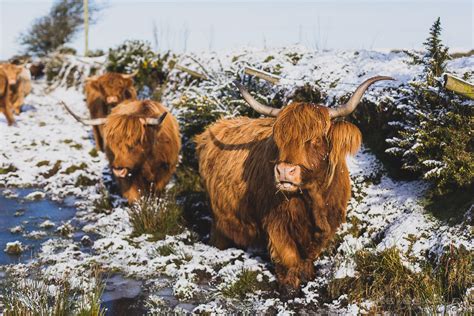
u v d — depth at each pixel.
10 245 6.50
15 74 15.40
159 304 5.11
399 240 5.53
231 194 5.71
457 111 5.71
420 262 5.20
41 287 5.17
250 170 5.45
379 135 7.11
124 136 7.14
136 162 7.30
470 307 4.39
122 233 6.96
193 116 9.19
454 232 5.20
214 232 6.54
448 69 6.82
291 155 4.46
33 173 10.15
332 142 4.61
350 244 5.89
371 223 6.16
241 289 5.34
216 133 6.34
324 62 9.01
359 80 7.95
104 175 10.10
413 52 7.10
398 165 6.67
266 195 5.18
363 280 5.18
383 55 9.03
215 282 5.61
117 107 8.53
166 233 6.94
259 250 6.34
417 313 4.60
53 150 11.52
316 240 5.15
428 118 5.82
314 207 4.89
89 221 7.75
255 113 8.49
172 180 9.06
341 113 4.70
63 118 15.74
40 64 28.03
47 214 8.08
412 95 6.42
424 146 5.75
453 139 5.53
